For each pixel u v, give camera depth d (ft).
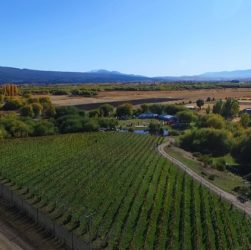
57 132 486.38
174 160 347.36
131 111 625.00
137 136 460.96
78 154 356.38
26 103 608.60
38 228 194.29
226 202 245.86
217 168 335.06
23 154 351.46
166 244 182.29
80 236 186.50
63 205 225.35
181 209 225.56
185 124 559.38
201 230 199.82
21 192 248.73
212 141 408.26
